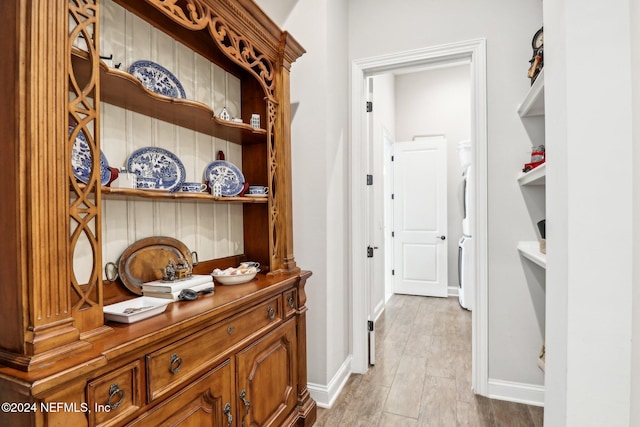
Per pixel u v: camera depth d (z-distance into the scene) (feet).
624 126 3.24
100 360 2.72
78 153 3.64
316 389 7.21
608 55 3.27
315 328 7.26
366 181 8.83
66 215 2.80
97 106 3.11
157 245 4.75
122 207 4.34
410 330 11.47
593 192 3.31
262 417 5.14
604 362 3.32
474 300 7.54
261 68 5.91
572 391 3.42
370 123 9.16
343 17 8.29
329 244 7.31
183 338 3.69
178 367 3.61
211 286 4.92
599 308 3.32
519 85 7.20
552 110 3.98
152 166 4.69
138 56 4.52
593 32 3.30
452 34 7.68
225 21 4.91
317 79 7.22
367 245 8.89
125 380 3.07
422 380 8.13
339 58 7.99
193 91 5.45
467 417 6.66
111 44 4.17
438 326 11.83
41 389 2.36
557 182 3.79
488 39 7.40
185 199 4.69
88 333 2.97
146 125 4.65
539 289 7.10
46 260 2.64
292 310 6.10
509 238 7.27
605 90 3.28
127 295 4.30
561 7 3.56
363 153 8.70
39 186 2.61
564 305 3.55
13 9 2.57
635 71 3.14
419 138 16.61
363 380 8.16
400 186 16.22
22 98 2.56
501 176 7.32
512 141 7.24
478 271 7.46
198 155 5.56
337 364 7.74
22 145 2.56
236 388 4.57
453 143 16.12
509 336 7.29
